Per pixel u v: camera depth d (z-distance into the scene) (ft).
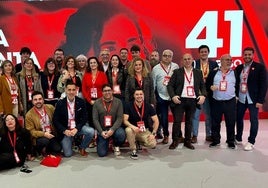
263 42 19.75
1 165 11.94
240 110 14.83
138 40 19.60
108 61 15.48
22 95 14.42
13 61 19.48
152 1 19.30
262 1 19.44
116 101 13.57
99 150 13.50
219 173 11.79
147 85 14.35
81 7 19.26
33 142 13.20
